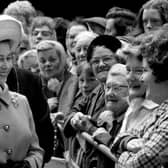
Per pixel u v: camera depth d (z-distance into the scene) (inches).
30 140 196.1
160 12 268.2
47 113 228.5
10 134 191.2
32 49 339.3
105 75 247.9
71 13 530.9
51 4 536.4
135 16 318.3
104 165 221.8
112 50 249.8
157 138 161.0
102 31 354.3
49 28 350.3
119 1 493.4
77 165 244.8
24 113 198.1
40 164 197.9
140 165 162.6
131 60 191.5
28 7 370.3
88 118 237.9
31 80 227.5
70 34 335.9
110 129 224.2
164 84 170.2
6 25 191.3
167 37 168.1
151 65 169.2
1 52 190.2
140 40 191.6
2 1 539.5
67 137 254.8
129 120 193.6
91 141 222.8
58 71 293.1
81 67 267.4
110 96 221.0
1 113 192.1
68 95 283.9
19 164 191.8
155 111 171.8
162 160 160.4
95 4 514.3
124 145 178.5
